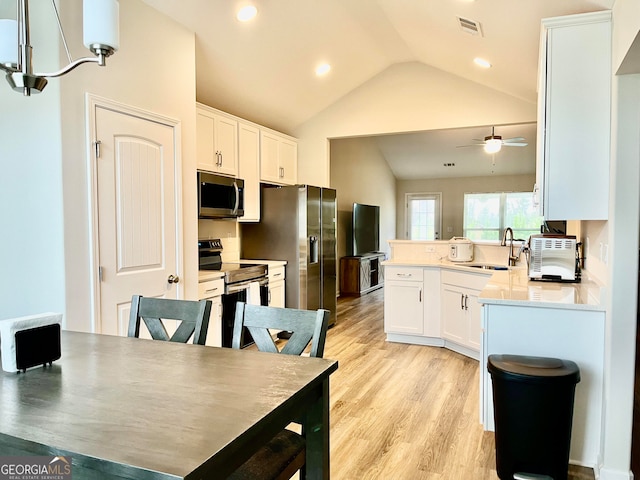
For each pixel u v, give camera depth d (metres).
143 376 1.36
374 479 2.16
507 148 8.66
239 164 4.55
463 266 4.24
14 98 2.40
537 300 2.40
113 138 2.62
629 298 2.02
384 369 3.84
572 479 2.15
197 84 4.09
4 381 1.32
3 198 2.45
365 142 8.84
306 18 3.75
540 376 2.02
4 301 2.48
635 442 2.54
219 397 1.19
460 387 3.40
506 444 2.12
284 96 4.93
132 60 2.77
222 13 3.30
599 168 2.25
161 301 1.97
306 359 1.54
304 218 4.91
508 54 3.51
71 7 2.36
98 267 2.52
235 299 4.09
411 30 4.01
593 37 2.24
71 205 2.37
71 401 1.16
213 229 4.65
